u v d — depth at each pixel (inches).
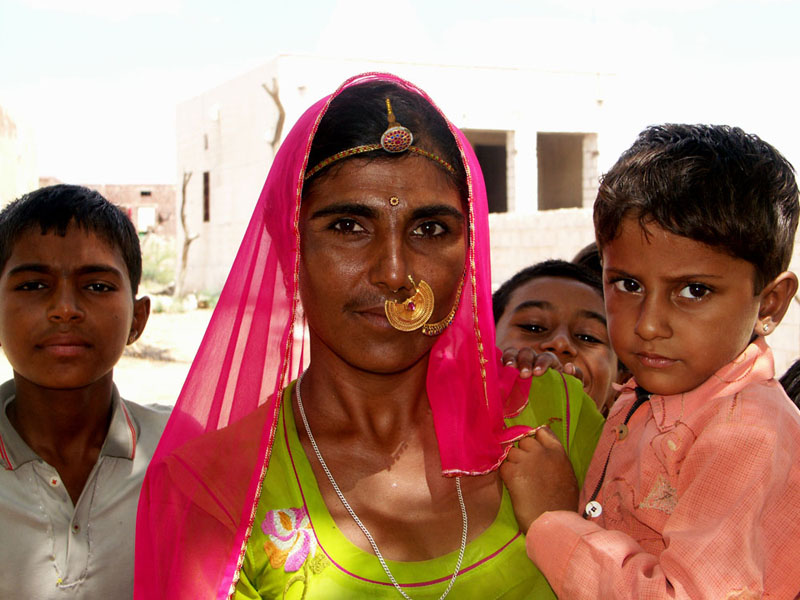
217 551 70.0
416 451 77.2
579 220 660.1
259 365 75.4
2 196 779.4
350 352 71.6
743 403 69.9
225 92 1008.9
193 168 1115.9
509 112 968.9
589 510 78.4
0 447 99.3
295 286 70.8
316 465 75.5
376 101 70.8
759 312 75.9
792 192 74.7
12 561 96.6
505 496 78.6
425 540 73.0
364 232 70.9
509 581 73.2
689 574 63.2
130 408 110.7
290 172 71.9
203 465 72.1
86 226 101.7
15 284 99.9
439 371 78.7
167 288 1151.6
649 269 71.9
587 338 113.7
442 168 72.2
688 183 69.5
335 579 69.5
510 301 120.1
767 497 65.6
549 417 87.7
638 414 81.0
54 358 98.7
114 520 101.3
